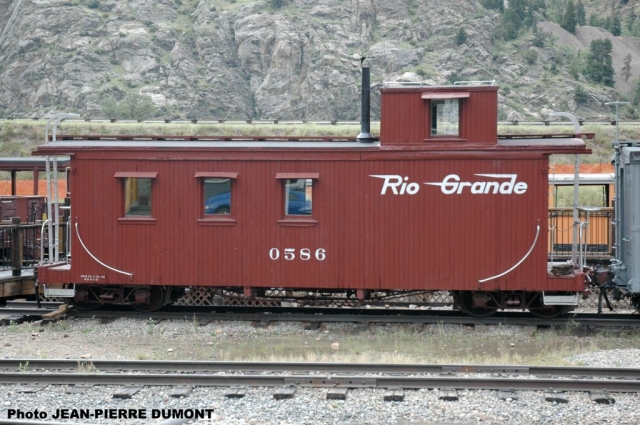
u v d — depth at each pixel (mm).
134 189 15656
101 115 106500
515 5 166000
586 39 179250
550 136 15484
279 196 15227
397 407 9047
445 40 134625
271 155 15203
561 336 14062
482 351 12898
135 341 13633
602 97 126750
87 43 129750
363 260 15062
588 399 9312
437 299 16172
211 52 130125
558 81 125875
